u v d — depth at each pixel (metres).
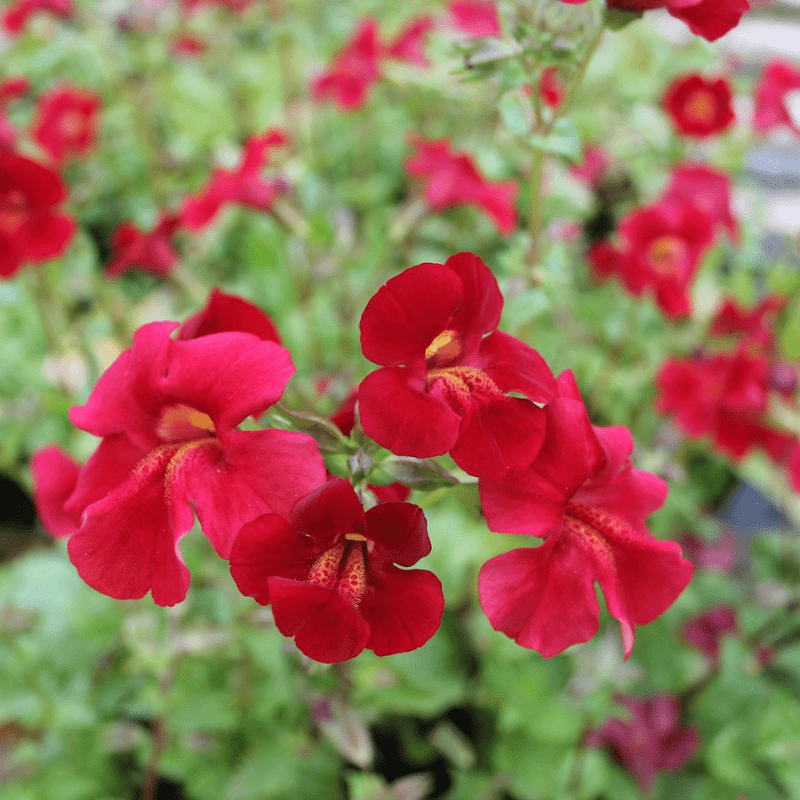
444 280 0.14
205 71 0.56
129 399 0.15
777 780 0.30
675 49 0.48
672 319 0.39
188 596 0.28
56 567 0.32
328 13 0.60
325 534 0.14
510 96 0.22
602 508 0.15
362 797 0.26
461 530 0.32
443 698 0.29
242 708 0.29
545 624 0.14
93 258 0.46
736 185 0.50
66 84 0.51
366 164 0.53
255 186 0.33
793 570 0.35
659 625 0.33
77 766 0.30
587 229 0.52
